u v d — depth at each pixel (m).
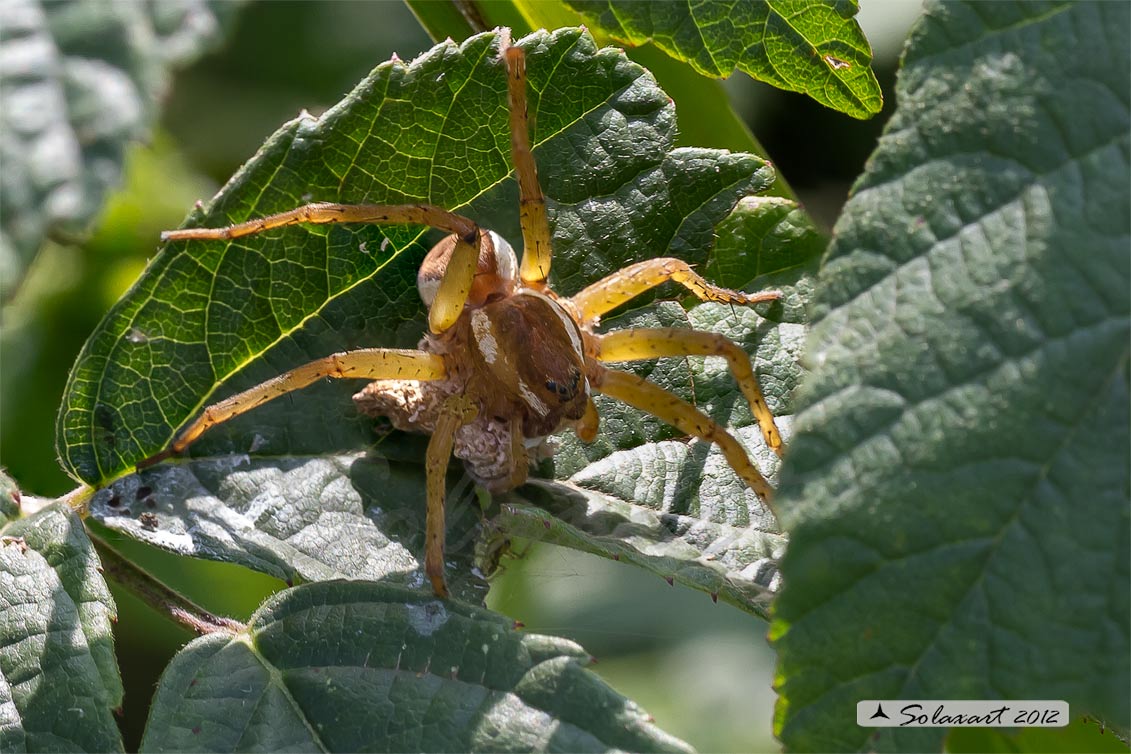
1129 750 0.41
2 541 0.40
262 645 0.40
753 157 0.42
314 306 0.42
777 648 0.38
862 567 0.38
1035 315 0.38
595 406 0.42
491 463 0.42
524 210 0.42
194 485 0.42
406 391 0.42
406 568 0.41
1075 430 0.38
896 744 0.38
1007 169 0.39
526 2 0.43
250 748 0.40
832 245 0.39
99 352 0.41
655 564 0.41
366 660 0.40
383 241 0.42
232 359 0.42
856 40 0.41
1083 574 0.38
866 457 0.38
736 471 0.41
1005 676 0.38
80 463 0.41
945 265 0.39
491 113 0.42
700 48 0.41
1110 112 0.39
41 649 0.40
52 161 0.38
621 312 0.43
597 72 0.42
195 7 0.38
